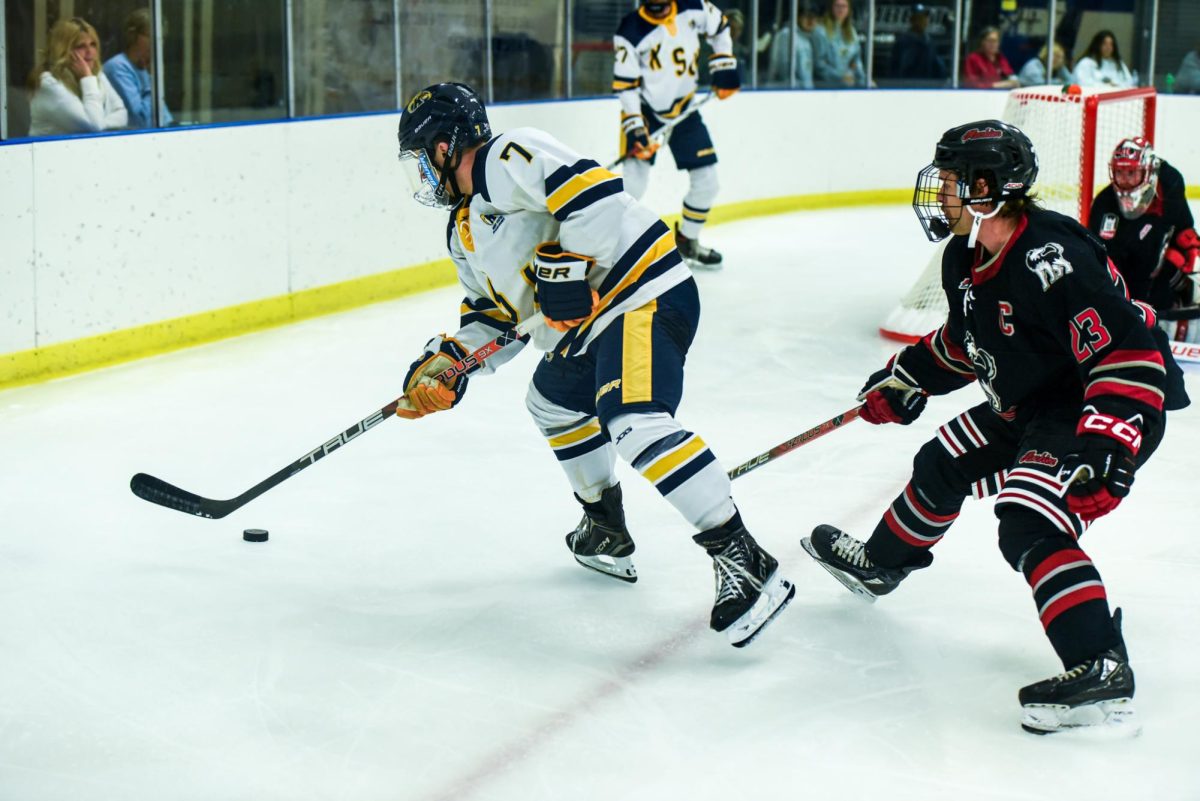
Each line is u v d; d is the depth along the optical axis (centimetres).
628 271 594
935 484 610
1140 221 1161
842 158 2323
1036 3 2381
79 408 1052
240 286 1331
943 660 602
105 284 1188
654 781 498
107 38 1198
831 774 502
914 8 2322
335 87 1465
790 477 876
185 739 532
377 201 1492
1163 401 512
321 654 612
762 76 2216
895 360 623
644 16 1565
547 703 562
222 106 1332
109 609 663
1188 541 756
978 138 516
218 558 734
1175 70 2423
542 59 1783
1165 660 601
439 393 638
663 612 659
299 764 512
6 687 578
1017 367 542
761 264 1748
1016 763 509
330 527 783
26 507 816
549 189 564
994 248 534
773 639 626
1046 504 523
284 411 1045
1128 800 482
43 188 1122
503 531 778
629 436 573
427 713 554
